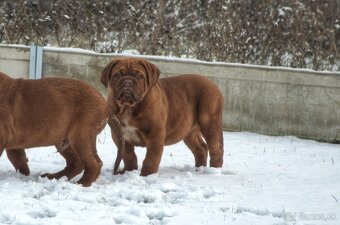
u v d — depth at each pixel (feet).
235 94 45.98
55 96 26.94
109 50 52.70
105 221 21.47
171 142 31.65
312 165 34.35
